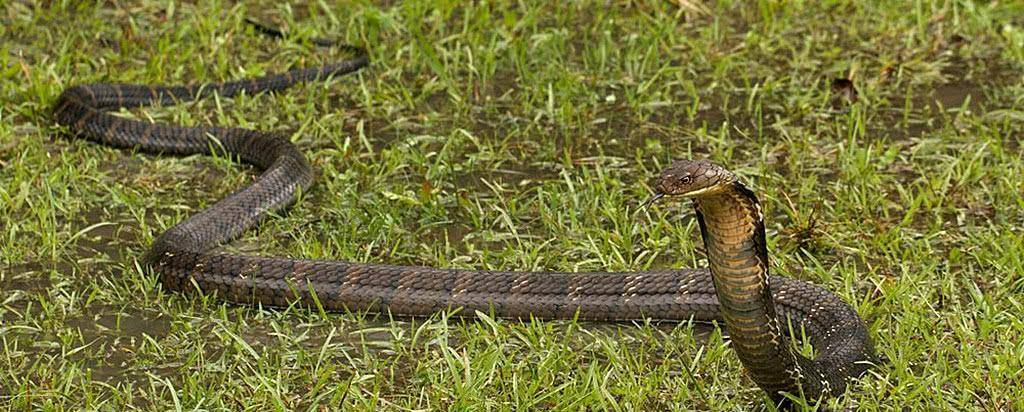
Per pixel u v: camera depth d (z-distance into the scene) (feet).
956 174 36.65
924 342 27.96
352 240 33.42
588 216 34.40
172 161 38.70
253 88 43.06
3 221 34.63
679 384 26.50
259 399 26.40
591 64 45.01
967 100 40.83
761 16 48.88
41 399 26.61
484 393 26.45
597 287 30.19
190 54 45.14
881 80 43.16
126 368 28.02
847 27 47.78
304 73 43.65
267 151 38.04
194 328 29.55
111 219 35.09
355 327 29.78
